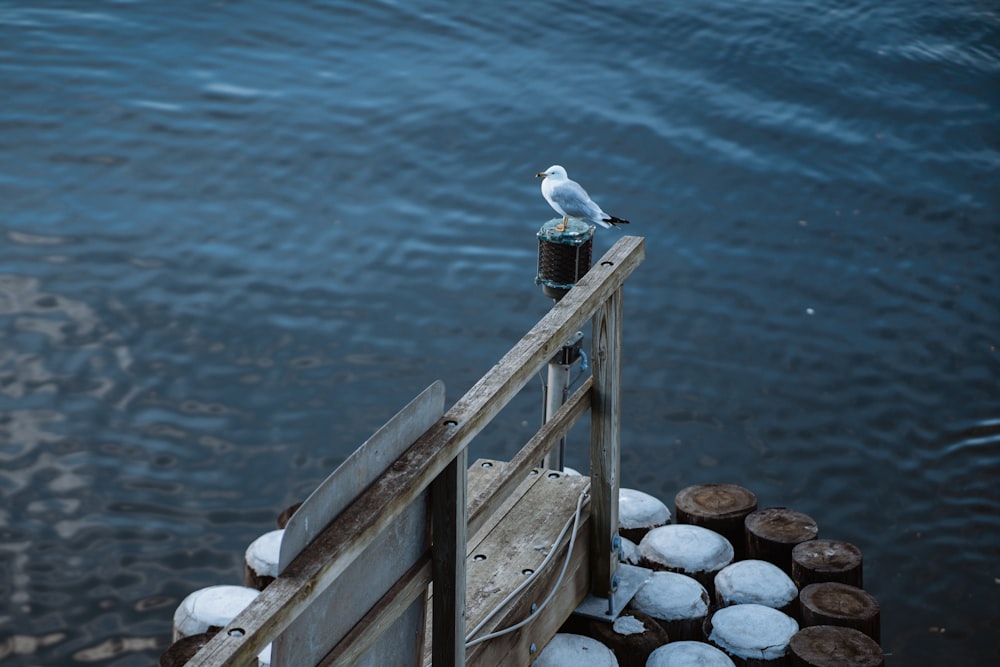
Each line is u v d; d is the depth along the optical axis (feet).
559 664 19.12
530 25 70.59
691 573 23.73
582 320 16.34
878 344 46.88
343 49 66.18
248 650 9.12
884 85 67.97
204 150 56.13
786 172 58.85
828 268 51.60
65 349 43.01
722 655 20.34
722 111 63.72
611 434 18.93
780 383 44.34
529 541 18.53
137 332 44.24
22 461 38.11
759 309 48.39
